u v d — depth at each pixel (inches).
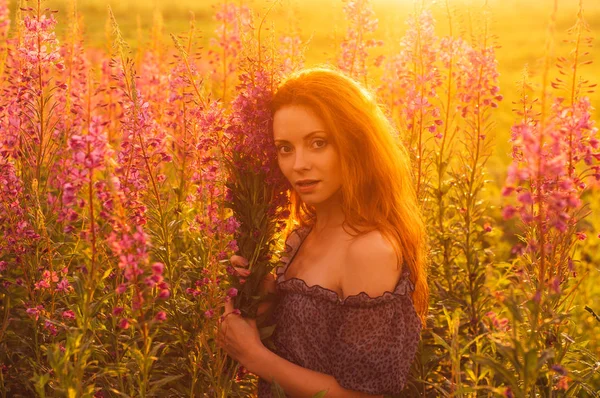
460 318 135.4
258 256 105.0
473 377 98.1
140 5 594.6
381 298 94.1
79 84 168.7
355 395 96.7
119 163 99.3
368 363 93.7
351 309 94.8
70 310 100.0
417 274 104.8
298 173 100.9
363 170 101.3
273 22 107.7
